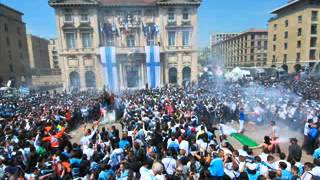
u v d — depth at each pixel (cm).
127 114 1764
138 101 2283
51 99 3002
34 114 1734
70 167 803
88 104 2345
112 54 4925
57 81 7794
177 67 5509
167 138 1091
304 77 5147
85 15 5191
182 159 813
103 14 5297
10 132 1153
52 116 1658
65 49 5275
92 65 5369
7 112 2078
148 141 1102
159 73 5119
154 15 5400
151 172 722
